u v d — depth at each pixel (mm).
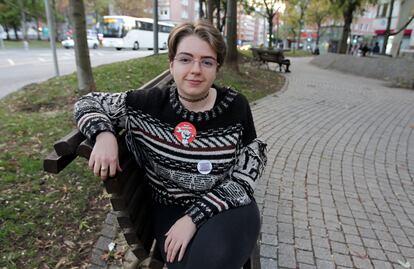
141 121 1590
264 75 12836
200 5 21031
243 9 29203
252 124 1708
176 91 1623
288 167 4383
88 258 2598
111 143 1403
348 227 3131
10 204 3098
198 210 1458
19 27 44562
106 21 34906
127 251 2650
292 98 9078
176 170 1587
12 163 3834
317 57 24547
